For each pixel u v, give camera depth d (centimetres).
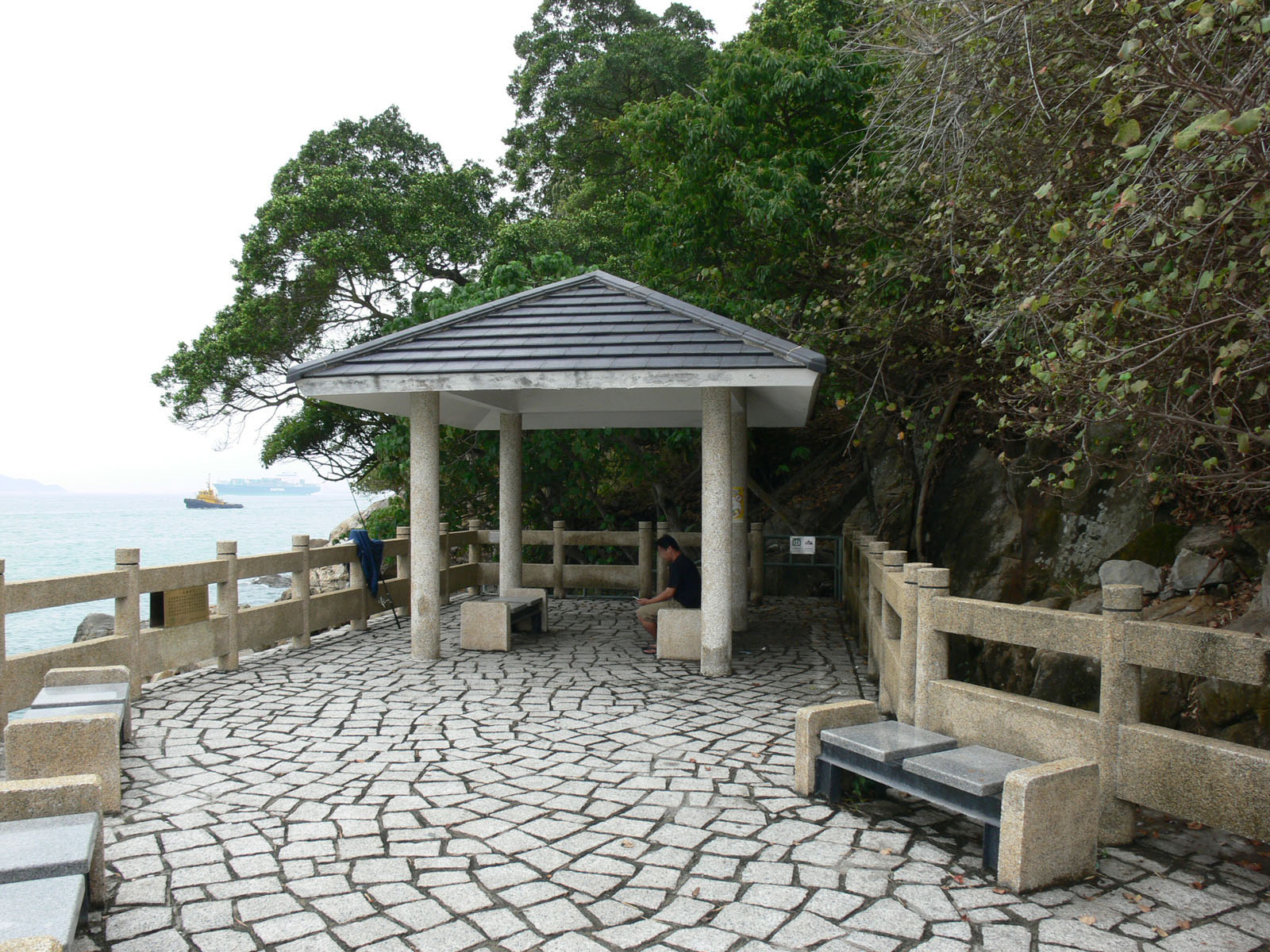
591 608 1295
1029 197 544
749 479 1577
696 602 931
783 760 548
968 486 1062
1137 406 382
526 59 2522
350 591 1070
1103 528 764
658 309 884
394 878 376
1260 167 315
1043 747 421
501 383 786
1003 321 473
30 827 328
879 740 445
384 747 581
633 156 1344
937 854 399
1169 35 318
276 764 544
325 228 1814
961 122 571
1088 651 405
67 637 2466
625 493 1881
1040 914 341
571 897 357
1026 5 435
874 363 1123
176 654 773
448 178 1964
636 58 2138
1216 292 339
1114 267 397
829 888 364
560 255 1516
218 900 356
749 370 748
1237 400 425
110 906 350
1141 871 380
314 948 316
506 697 725
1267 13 286
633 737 603
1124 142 308
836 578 1412
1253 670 343
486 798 478
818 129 1207
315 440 1991
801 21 1305
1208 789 358
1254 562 610
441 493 1698
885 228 955
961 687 464
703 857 397
